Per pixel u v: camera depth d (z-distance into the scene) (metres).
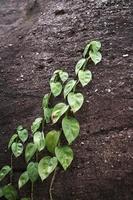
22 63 1.37
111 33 1.27
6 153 1.25
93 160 1.10
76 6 1.42
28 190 1.19
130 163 1.06
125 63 1.19
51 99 1.21
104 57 1.22
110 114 1.13
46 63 1.32
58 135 1.13
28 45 1.42
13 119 1.28
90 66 1.21
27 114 1.27
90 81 1.19
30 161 1.19
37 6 1.57
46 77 1.29
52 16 1.45
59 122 1.17
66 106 1.14
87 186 1.09
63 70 1.26
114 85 1.17
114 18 1.30
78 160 1.12
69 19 1.39
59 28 1.39
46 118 1.18
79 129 1.12
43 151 1.18
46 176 1.11
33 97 1.28
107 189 1.07
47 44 1.37
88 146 1.12
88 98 1.17
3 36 1.55
